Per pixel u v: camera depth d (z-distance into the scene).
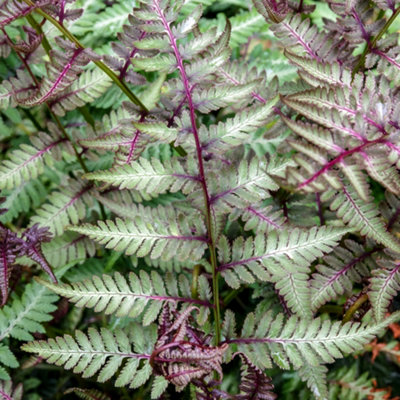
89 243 0.68
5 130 0.75
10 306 0.66
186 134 0.50
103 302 0.51
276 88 0.58
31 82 0.64
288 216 0.61
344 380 0.68
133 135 0.54
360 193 0.43
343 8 0.57
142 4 0.49
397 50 0.56
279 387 0.66
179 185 0.51
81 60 0.53
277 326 0.52
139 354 0.52
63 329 0.70
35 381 0.68
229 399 0.51
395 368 0.73
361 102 0.49
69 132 0.75
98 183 0.68
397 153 0.46
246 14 0.76
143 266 0.68
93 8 0.72
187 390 0.58
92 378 0.68
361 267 0.58
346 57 0.58
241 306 0.70
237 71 0.58
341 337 0.50
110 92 0.73
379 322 0.50
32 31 0.61
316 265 0.59
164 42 0.49
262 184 0.51
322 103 0.49
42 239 0.58
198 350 0.46
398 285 0.54
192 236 0.52
